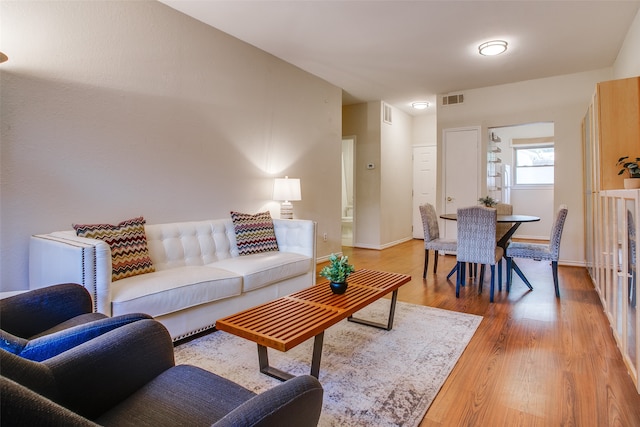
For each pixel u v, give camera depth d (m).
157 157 3.08
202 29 3.43
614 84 2.89
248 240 3.41
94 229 2.41
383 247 6.49
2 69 2.23
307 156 4.85
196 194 3.42
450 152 5.86
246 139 3.93
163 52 3.11
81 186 2.60
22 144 2.31
